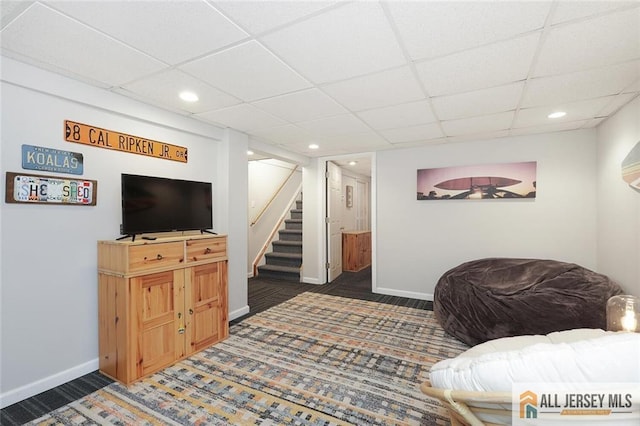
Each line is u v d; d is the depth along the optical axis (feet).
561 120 9.91
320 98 7.97
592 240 10.92
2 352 5.98
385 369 7.48
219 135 10.73
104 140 7.57
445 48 5.57
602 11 4.50
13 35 5.08
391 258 14.61
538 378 2.98
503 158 12.28
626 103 8.34
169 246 7.64
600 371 2.79
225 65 6.20
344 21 4.77
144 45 5.43
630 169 8.21
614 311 6.40
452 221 13.32
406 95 7.77
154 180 7.96
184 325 8.00
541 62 6.07
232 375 7.21
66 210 6.91
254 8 4.43
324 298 13.88
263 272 18.53
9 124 6.01
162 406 6.06
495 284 9.41
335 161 17.34
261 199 19.77
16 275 6.16
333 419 5.69
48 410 5.91
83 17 4.60
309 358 8.05
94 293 7.41
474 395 3.26
